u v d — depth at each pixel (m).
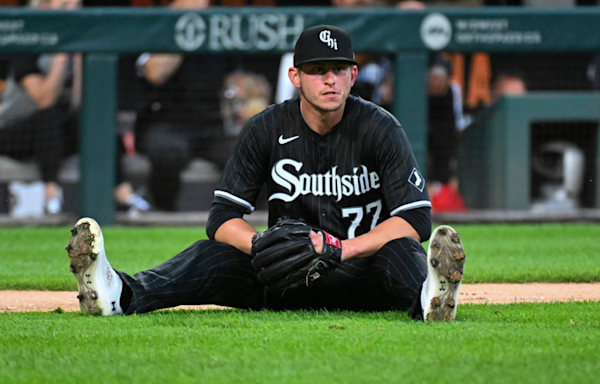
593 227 31.39
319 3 40.78
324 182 11.70
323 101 10.97
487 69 38.88
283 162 11.73
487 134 35.47
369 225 11.88
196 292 11.20
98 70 32.06
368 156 11.62
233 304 11.62
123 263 20.02
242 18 32.31
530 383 6.55
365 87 36.94
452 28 32.38
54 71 36.66
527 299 13.88
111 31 31.91
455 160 37.84
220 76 37.06
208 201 37.12
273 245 10.55
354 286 11.42
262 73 37.78
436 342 8.23
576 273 17.31
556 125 34.78
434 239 9.57
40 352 7.95
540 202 35.50
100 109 32.09
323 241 10.48
